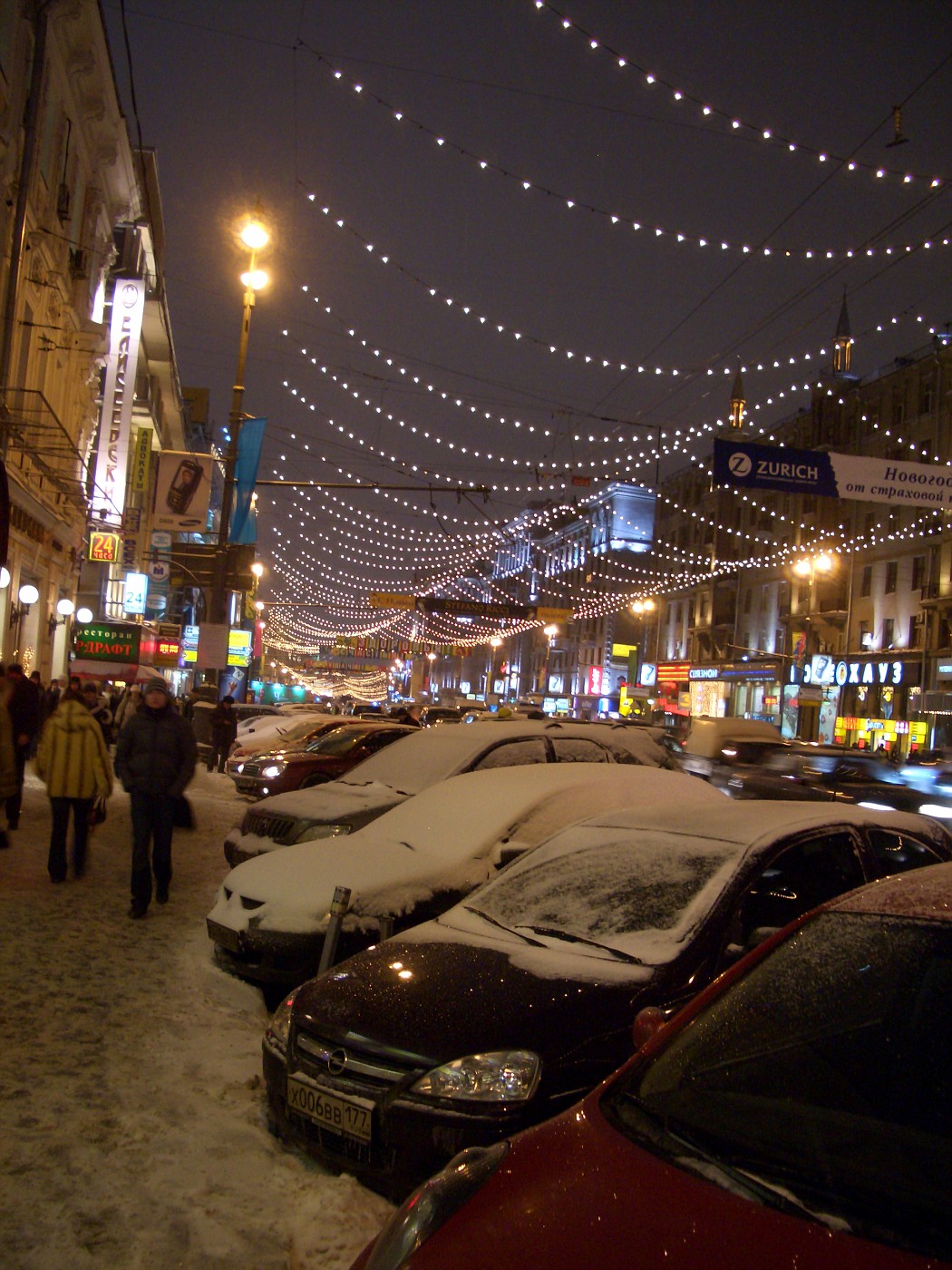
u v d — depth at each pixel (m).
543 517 88.44
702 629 61.69
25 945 6.53
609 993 3.96
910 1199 2.04
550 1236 2.06
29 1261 3.09
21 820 12.27
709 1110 2.44
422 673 127.06
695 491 64.88
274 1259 3.26
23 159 18.44
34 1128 3.97
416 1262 2.13
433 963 4.34
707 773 21.03
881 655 44.97
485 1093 3.59
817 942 2.89
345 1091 3.86
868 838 5.29
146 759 7.77
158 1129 4.08
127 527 32.69
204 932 7.36
